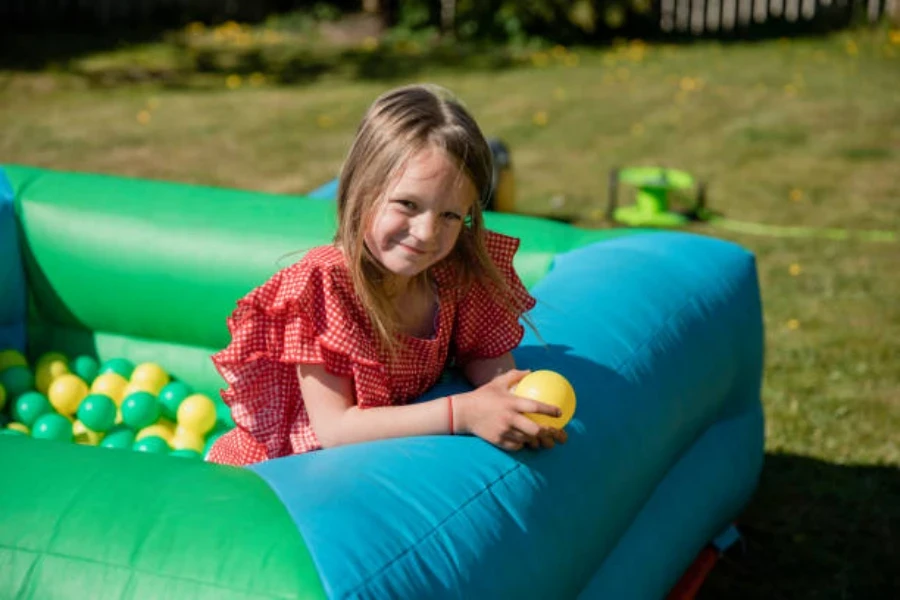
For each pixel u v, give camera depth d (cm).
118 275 346
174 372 356
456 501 174
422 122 185
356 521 161
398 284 203
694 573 289
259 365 214
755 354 300
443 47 1233
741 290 295
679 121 899
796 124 883
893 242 611
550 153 808
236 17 1339
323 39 1270
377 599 150
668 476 266
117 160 767
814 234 625
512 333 223
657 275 276
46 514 164
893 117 902
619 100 976
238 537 157
